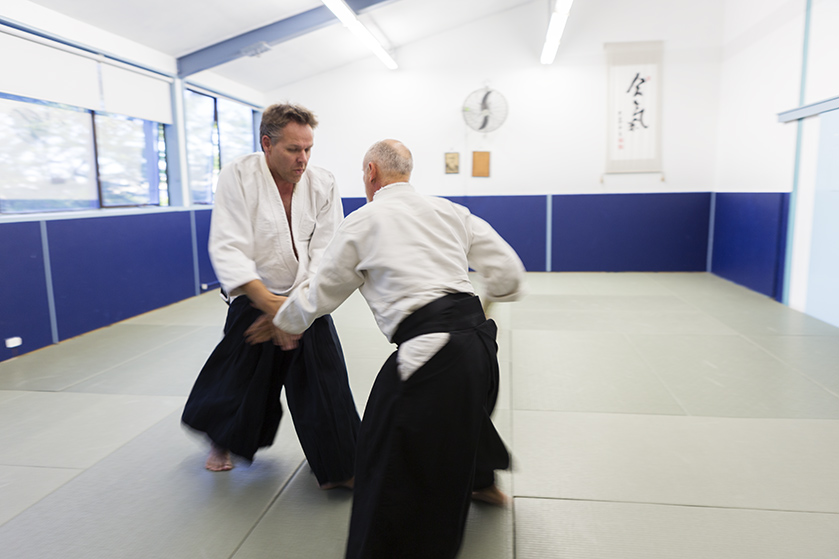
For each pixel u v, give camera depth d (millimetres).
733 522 1785
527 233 7355
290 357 1940
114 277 4594
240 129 7340
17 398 2941
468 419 1366
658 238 7117
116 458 2271
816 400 2789
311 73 7465
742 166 6195
